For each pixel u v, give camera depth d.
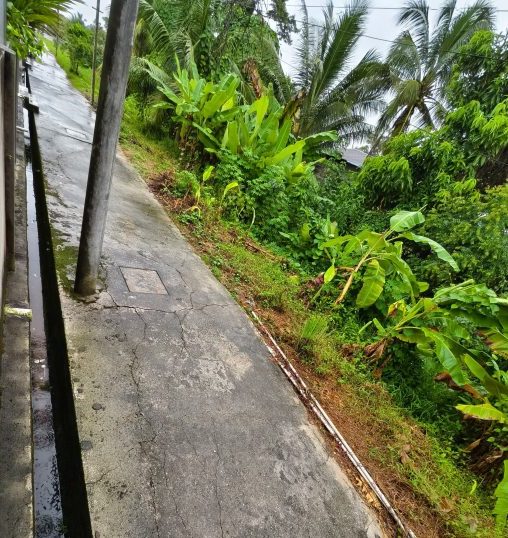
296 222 6.10
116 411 1.95
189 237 4.57
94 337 2.37
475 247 4.47
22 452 1.61
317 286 4.30
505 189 4.50
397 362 3.60
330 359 3.37
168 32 9.01
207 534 1.61
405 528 2.09
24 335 2.21
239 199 5.79
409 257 5.44
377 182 6.12
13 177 2.35
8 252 2.62
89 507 1.49
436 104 9.52
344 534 1.90
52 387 2.22
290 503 1.91
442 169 5.57
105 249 3.47
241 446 2.09
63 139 6.00
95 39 10.21
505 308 2.89
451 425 3.24
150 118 9.22
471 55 6.25
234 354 2.82
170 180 6.21
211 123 6.76
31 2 3.51
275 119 6.91
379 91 10.66
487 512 2.48
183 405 2.18
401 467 2.53
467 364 2.85
